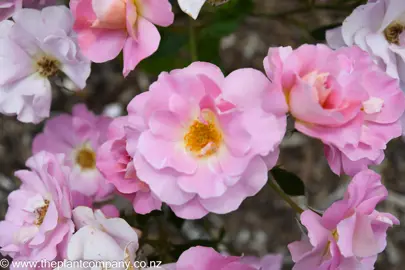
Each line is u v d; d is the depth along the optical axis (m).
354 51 0.45
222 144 0.44
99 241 0.45
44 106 0.53
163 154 0.44
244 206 0.75
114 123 0.47
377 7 0.49
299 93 0.43
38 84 0.52
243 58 0.78
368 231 0.44
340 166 0.45
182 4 0.46
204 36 0.57
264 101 0.43
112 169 0.46
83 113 0.56
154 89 0.43
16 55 0.51
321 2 0.58
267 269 0.50
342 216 0.44
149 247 0.60
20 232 0.48
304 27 0.59
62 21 0.50
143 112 0.44
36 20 0.50
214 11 0.52
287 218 0.75
